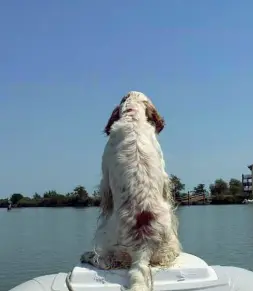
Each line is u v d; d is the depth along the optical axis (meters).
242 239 10.81
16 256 8.63
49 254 8.90
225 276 2.21
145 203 2.22
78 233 12.88
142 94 2.57
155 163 2.29
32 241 11.45
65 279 2.24
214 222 17.39
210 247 9.44
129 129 2.33
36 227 16.97
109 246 2.24
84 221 17.16
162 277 2.11
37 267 7.46
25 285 2.30
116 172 2.29
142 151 2.28
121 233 2.21
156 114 2.56
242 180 45.38
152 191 2.25
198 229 13.89
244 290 2.14
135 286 2.04
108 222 2.31
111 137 2.36
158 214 2.23
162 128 2.58
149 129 2.38
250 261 7.92
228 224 16.34
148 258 2.17
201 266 2.17
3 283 6.39
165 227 2.22
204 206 35.50
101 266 2.20
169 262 2.22
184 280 2.12
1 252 9.31
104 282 2.10
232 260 7.99
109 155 2.34
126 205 2.23
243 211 27.98
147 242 2.19
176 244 2.29
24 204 48.56
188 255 2.35
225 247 9.38
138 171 2.25
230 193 44.44
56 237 12.21
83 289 2.06
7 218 26.36
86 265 2.24
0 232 14.95
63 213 28.14
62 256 8.59
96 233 2.36
